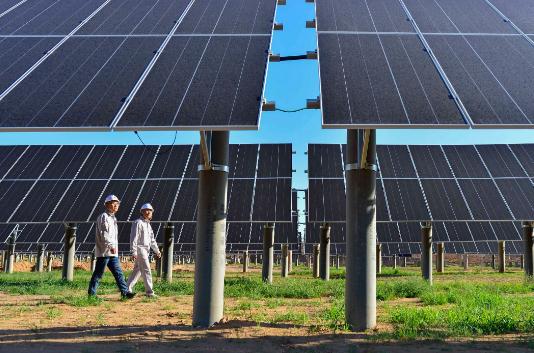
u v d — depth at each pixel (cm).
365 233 821
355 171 828
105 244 1298
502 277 2438
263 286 1566
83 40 908
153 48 860
